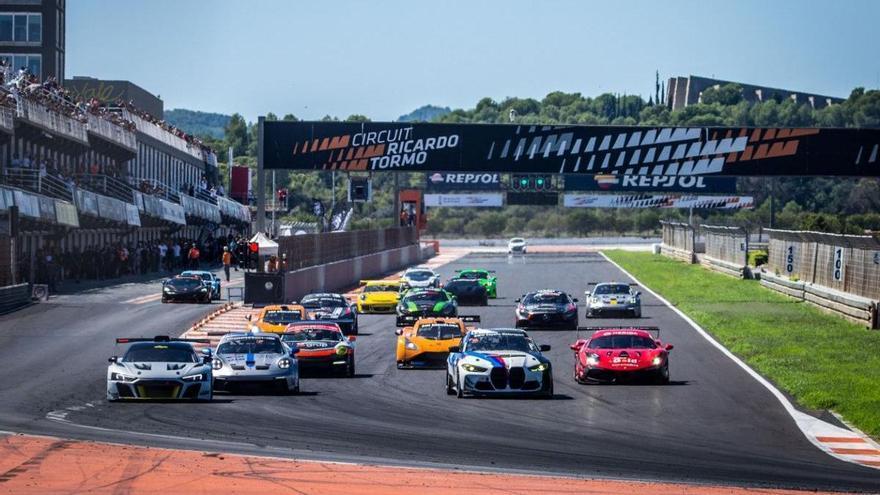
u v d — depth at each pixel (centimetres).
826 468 7106
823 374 11612
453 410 9475
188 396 9831
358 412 9300
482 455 7256
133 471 6391
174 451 7050
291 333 12450
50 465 6550
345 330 16312
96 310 18800
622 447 7712
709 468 6962
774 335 15762
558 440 7950
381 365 13262
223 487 6000
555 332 17200
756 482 6525
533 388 10225
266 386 10469
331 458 7000
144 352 10081
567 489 6103
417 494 5891
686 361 13375
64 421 8500
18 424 8306
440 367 12975
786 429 8631
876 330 16162
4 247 19300
